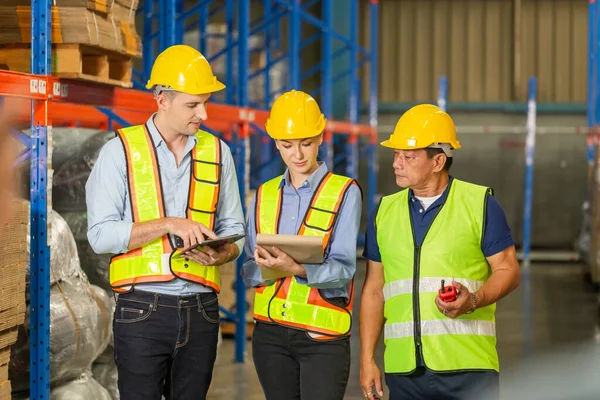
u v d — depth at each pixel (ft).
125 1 16.65
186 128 13.24
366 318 13.61
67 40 14.87
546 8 64.75
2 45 15.60
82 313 16.29
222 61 48.34
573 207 63.62
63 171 19.25
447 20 65.62
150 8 33.96
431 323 12.73
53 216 16.78
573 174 63.52
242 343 28.02
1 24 15.33
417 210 13.11
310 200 13.75
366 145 64.44
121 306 13.15
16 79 13.80
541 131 61.98
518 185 63.98
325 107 46.91
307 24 65.31
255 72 44.39
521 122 64.39
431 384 12.76
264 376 13.91
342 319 13.69
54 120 22.93
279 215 13.84
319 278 13.15
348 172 59.93
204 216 13.48
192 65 13.14
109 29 15.70
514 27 64.95
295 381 13.89
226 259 13.25
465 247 12.79
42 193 14.80
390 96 66.18
